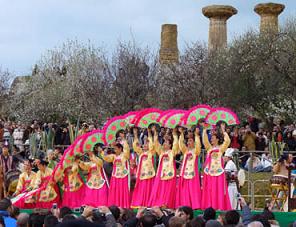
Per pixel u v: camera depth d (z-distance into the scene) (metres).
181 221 11.62
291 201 18.73
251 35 39.88
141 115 19.41
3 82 60.09
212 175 18.62
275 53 37.34
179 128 19.30
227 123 19.02
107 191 19.56
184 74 40.88
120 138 22.19
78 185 19.59
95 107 42.56
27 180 20.30
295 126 31.33
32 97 54.12
